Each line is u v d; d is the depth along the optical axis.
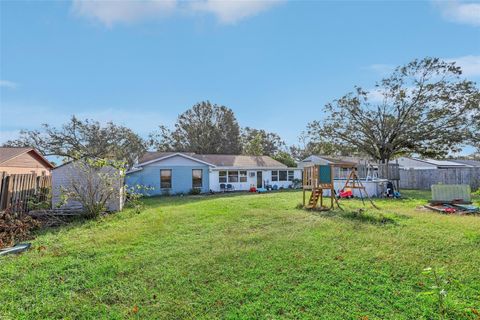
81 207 11.02
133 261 5.25
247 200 14.45
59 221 9.46
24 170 16.80
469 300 3.63
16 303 3.82
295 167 29.62
